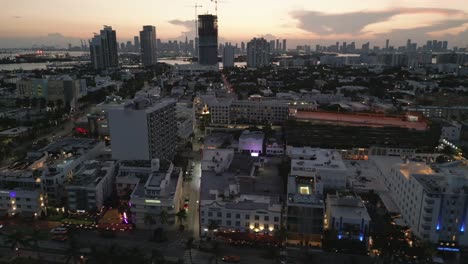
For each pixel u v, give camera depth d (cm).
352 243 15375
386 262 14662
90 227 17325
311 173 18938
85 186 17700
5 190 17925
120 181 19500
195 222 18000
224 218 16338
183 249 15688
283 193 18062
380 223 16938
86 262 14025
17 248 15625
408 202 17312
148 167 19925
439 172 18150
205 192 17838
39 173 18475
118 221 17212
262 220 16088
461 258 15225
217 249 15238
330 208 16262
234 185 18025
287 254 15275
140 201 17012
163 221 16538
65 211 18338
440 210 15075
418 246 14962
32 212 17988
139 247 15738
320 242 15825
